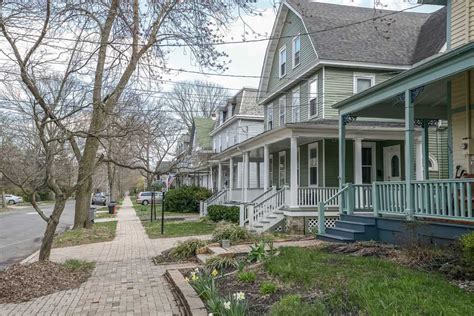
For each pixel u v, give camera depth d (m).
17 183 8.18
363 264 6.54
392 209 8.83
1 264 10.55
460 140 9.62
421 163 14.62
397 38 18.42
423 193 7.89
